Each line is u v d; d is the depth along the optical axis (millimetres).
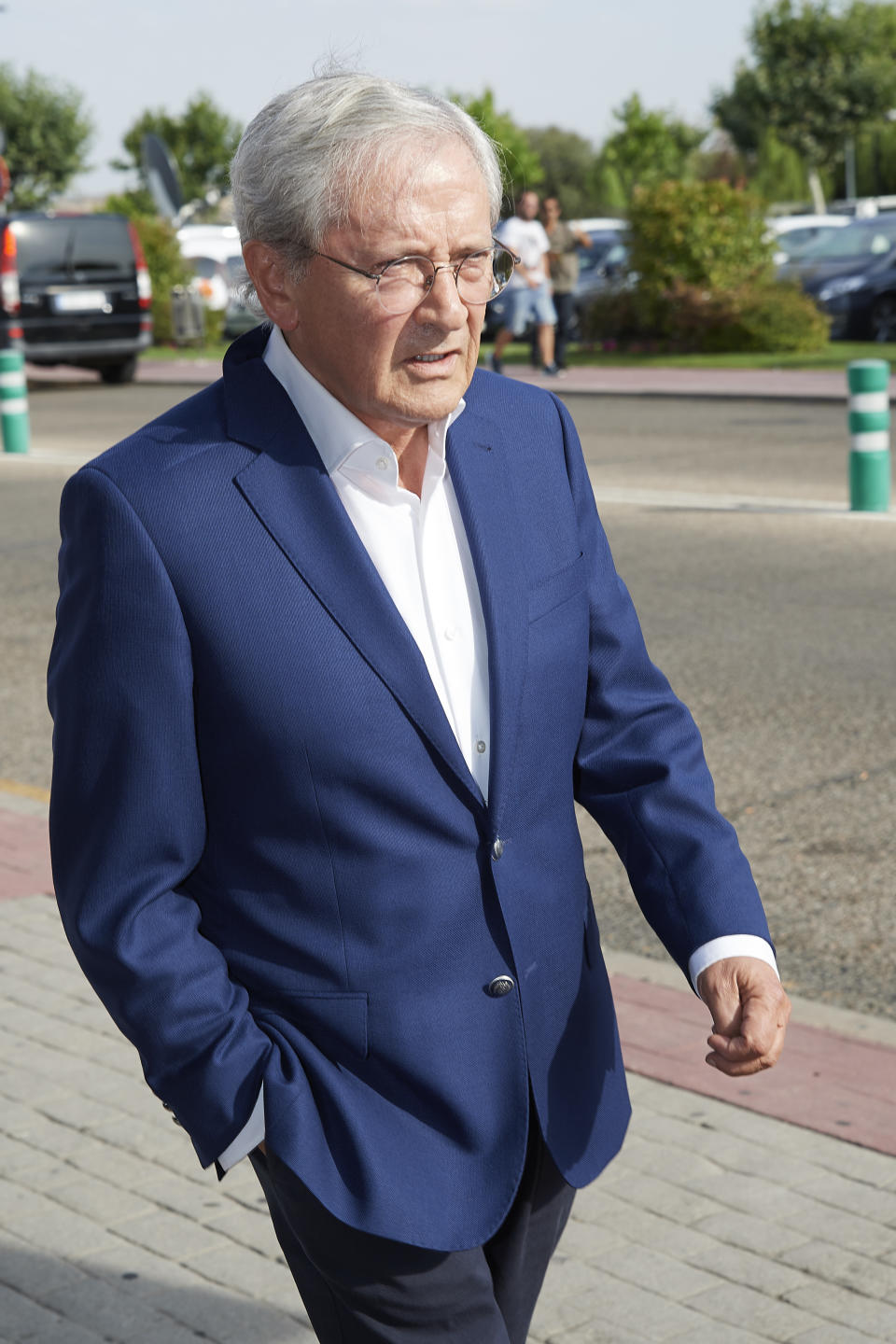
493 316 23281
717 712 6395
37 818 5574
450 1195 1688
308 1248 1729
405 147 1599
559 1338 2707
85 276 20344
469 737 1727
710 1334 2705
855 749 5902
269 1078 1656
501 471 1800
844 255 23969
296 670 1637
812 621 7773
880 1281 2830
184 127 56938
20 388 15109
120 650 1636
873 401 10438
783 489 11570
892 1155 3229
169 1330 2793
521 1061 1732
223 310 28203
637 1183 3166
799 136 49094
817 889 4719
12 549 10562
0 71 53344
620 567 9180
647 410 16734
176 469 1664
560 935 1789
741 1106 3445
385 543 1720
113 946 1647
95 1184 3266
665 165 53188
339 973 1682
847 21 48156
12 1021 4008
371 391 1646
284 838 1677
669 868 1806
